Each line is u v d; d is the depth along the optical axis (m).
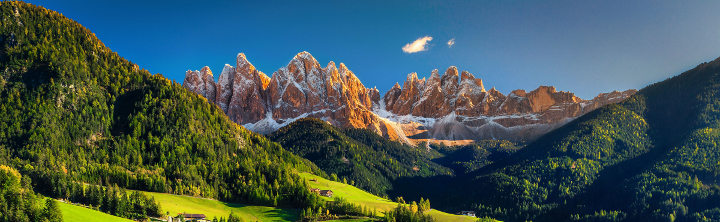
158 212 196.50
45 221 152.50
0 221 148.25
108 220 172.00
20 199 156.75
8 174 175.62
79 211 172.88
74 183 198.12
